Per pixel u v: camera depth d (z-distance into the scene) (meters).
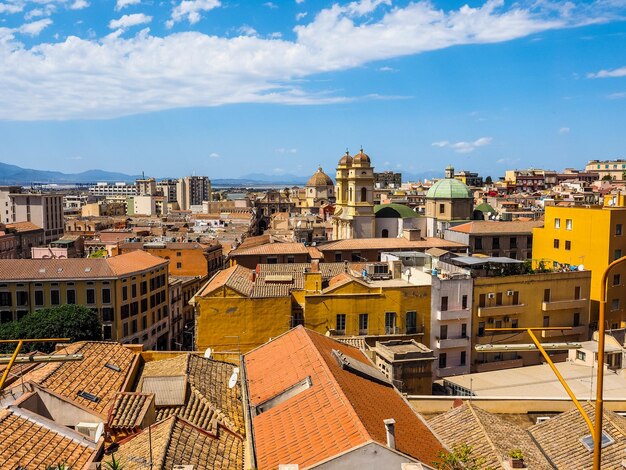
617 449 35.06
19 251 171.75
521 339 76.19
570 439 36.97
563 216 95.88
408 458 26.50
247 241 145.88
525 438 37.41
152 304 110.19
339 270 88.00
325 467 25.67
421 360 56.03
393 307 70.06
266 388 37.53
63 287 97.25
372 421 29.97
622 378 56.03
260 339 69.19
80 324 85.12
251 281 75.75
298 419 31.50
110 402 40.19
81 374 43.56
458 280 72.56
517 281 76.06
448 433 36.72
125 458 32.59
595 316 88.50
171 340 120.00
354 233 139.62
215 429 37.81
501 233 126.31
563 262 95.81
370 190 140.75
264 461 28.80
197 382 45.00
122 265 103.88
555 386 54.69
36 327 81.81
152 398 38.88
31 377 41.06
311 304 68.81
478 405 44.41
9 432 32.75
